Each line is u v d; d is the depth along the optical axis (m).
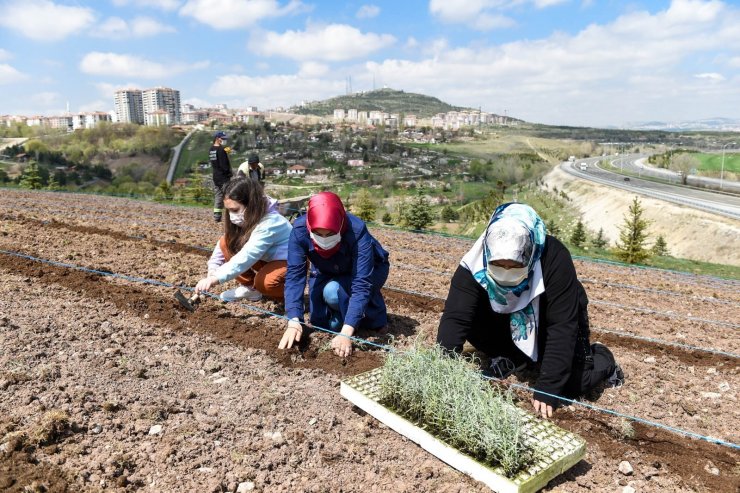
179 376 3.95
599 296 7.87
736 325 6.55
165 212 14.12
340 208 4.17
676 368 4.81
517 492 2.65
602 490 2.90
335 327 4.82
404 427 3.28
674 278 11.77
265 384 3.91
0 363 3.79
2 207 12.52
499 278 3.35
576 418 3.64
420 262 9.25
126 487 2.69
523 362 4.18
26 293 5.43
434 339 4.89
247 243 4.83
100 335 4.49
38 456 2.87
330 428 3.38
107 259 7.18
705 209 61.56
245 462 2.96
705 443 3.43
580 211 83.00
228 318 5.09
